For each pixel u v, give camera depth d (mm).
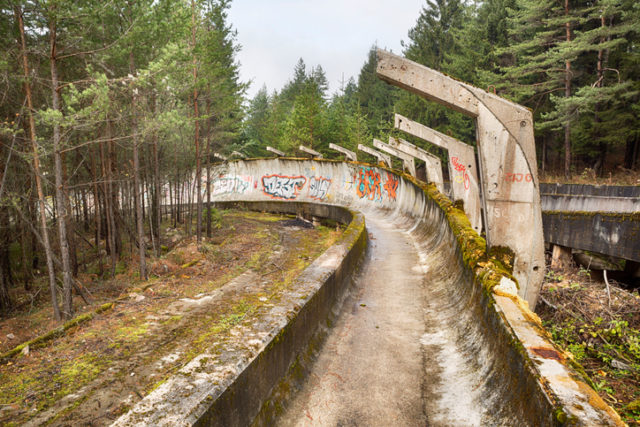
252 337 2977
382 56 4668
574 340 5688
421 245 10789
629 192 15281
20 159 10227
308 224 22203
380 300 6309
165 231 20172
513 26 26453
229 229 20234
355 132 32969
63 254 8523
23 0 7875
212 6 14969
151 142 13875
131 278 11992
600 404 1940
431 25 36562
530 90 23188
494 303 3590
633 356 5023
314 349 4199
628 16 19531
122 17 9898
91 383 5844
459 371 3693
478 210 9867
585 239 11031
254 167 28875
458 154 10047
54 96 7945
